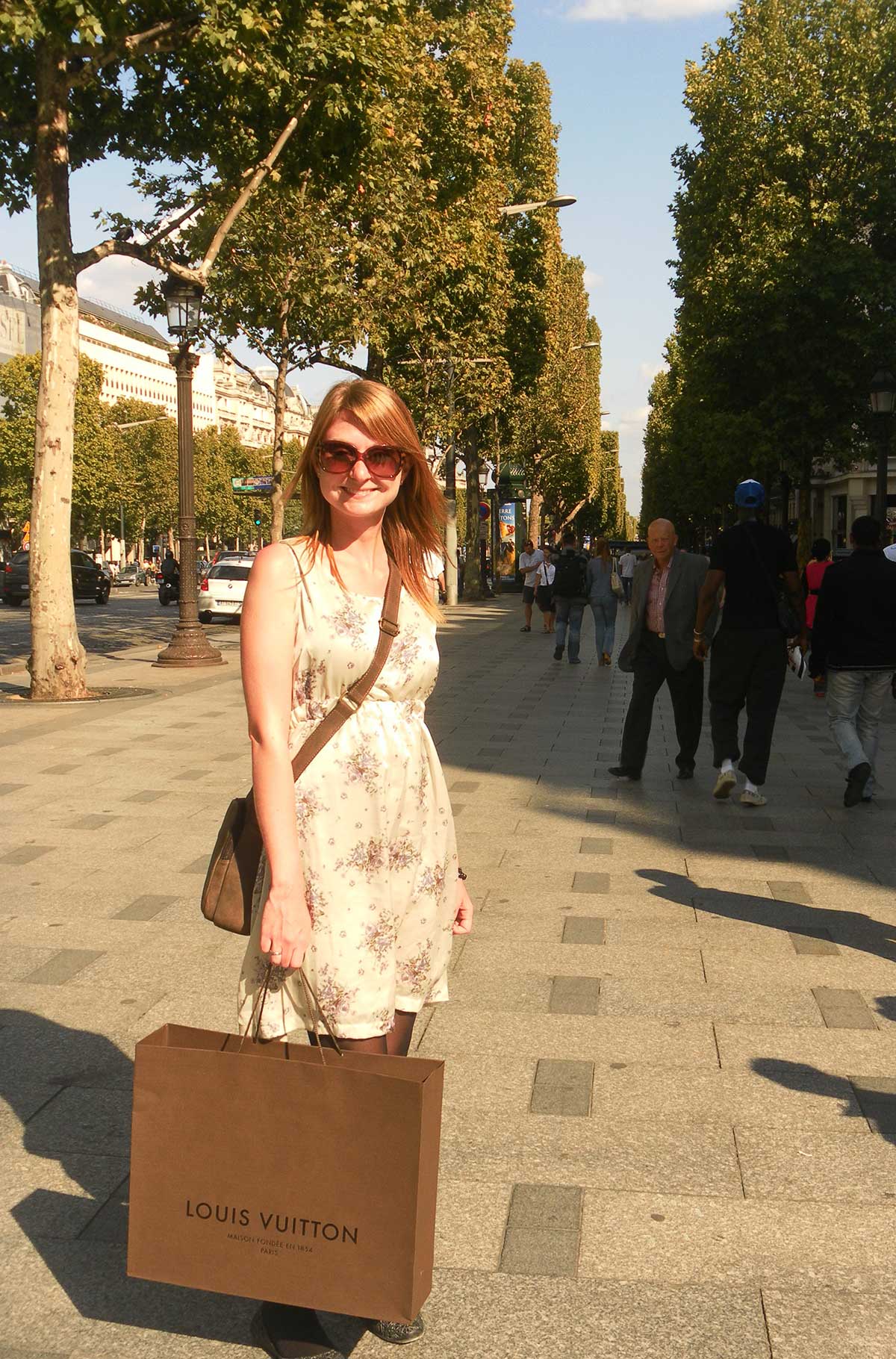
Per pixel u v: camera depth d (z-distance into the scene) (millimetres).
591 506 85875
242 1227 2236
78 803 7902
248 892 2455
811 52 31141
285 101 14531
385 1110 2160
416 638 2512
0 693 14297
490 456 48750
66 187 13422
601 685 15883
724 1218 3041
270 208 21172
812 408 30516
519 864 6508
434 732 11469
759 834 7207
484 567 46219
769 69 31250
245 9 12523
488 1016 4363
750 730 8008
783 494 33406
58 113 13195
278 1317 2484
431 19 27906
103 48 12688
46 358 13406
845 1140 3445
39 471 13500
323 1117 2186
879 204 30125
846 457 32906
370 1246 2182
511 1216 3041
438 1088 2230
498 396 35156
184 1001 4461
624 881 6172
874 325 30125
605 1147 3404
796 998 4539
